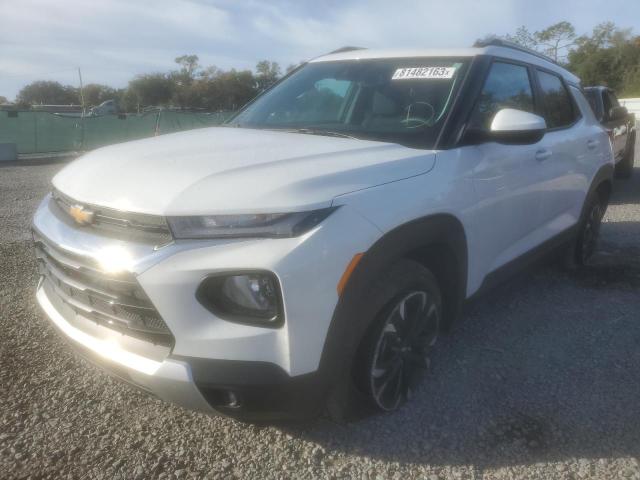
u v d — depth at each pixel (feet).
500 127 9.84
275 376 7.02
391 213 7.95
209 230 6.98
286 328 6.95
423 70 11.21
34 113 64.23
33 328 12.01
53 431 8.72
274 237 6.98
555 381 10.30
